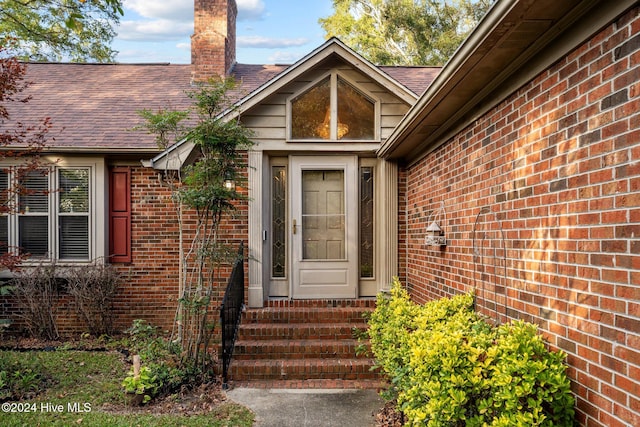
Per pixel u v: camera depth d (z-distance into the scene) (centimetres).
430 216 579
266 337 607
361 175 729
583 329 255
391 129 693
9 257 547
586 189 255
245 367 540
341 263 711
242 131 559
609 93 236
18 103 835
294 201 708
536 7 254
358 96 703
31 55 1284
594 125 249
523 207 331
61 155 718
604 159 240
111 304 724
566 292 274
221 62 966
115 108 834
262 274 678
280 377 541
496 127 379
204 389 512
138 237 734
